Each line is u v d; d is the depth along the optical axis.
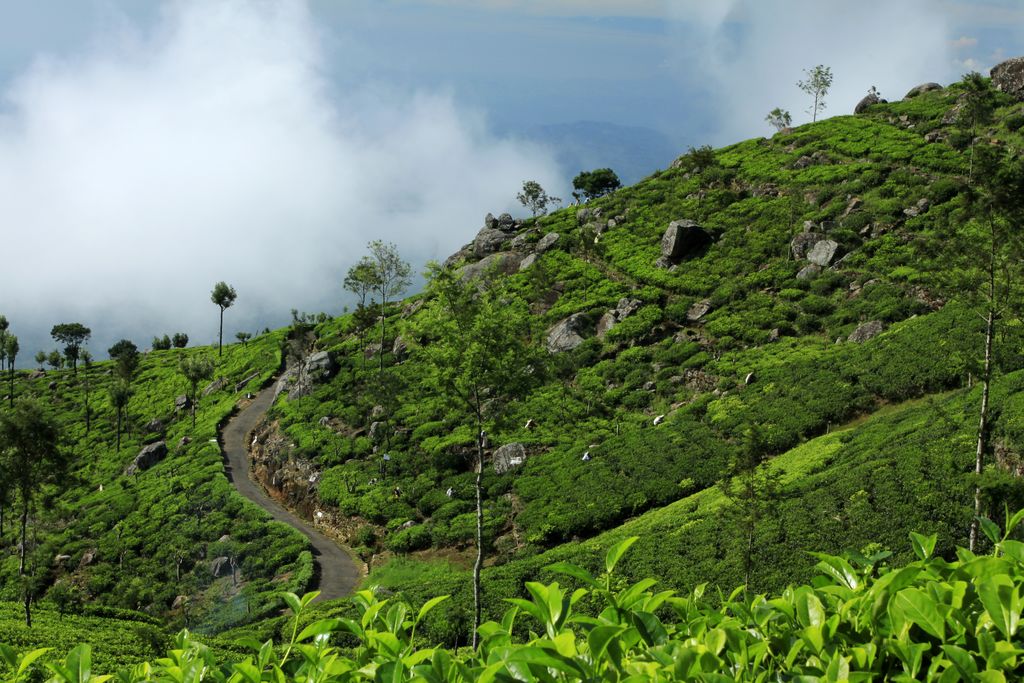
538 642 3.49
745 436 35.22
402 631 4.35
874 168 97.69
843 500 40.25
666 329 80.88
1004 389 44.38
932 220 80.31
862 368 60.47
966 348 55.50
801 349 68.44
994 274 30.67
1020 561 3.73
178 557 63.38
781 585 35.06
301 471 75.88
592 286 93.38
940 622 3.35
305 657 4.03
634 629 3.65
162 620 47.78
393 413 80.50
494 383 36.28
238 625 49.91
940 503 36.75
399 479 68.31
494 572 46.12
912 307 67.56
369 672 3.79
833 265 80.06
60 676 4.00
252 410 101.00
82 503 83.62
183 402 112.06
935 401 50.47
